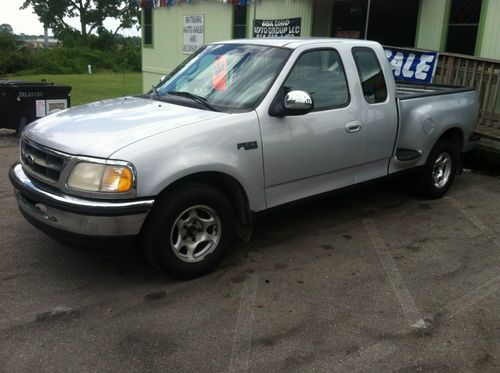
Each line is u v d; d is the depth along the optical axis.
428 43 10.07
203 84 4.62
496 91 7.92
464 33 9.45
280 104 4.18
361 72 5.00
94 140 3.56
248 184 4.07
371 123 5.00
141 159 3.46
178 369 2.95
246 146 3.99
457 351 3.16
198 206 3.86
